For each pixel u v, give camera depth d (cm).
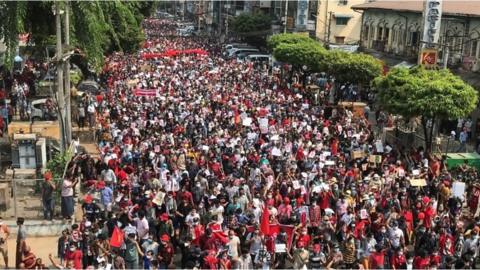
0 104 3025
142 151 2323
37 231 1817
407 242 1783
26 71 3681
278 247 1574
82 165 2223
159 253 1569
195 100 3603
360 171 2222
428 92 2534
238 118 3042
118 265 1465
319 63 4522
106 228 1605
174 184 1973
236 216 1709
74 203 1925
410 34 4650
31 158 2253
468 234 1698
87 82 3981
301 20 6575
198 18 13938
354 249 1584
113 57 6450
